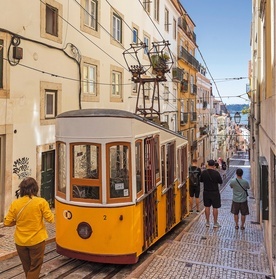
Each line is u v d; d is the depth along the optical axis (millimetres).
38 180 10156
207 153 41375
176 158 8977
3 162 9016
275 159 5633
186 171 10367
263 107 9383
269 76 7000
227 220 10969
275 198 5891
